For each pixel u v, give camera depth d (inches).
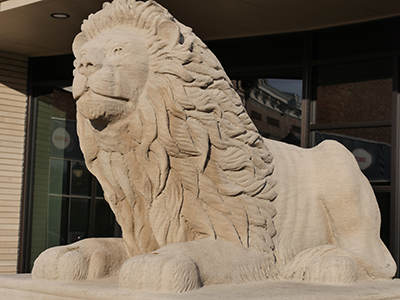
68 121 222.2
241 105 87.0
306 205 94.7
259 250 82.5
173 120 76.6
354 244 94.5
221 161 80.4
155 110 76.3
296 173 96.0
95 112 73.0
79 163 220.4
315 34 176.6
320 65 175.6
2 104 217.3
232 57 187.6
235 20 170.7
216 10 163.0
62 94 223.8
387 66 166.1
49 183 221.1
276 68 179.8
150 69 77.0
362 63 170.4
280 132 178.7
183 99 76.4
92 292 65.7
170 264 64.1
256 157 86.7
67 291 68.7
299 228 92.7
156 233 80.3
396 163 159.0
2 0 171.5
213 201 79.4
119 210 84.4
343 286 77.3
